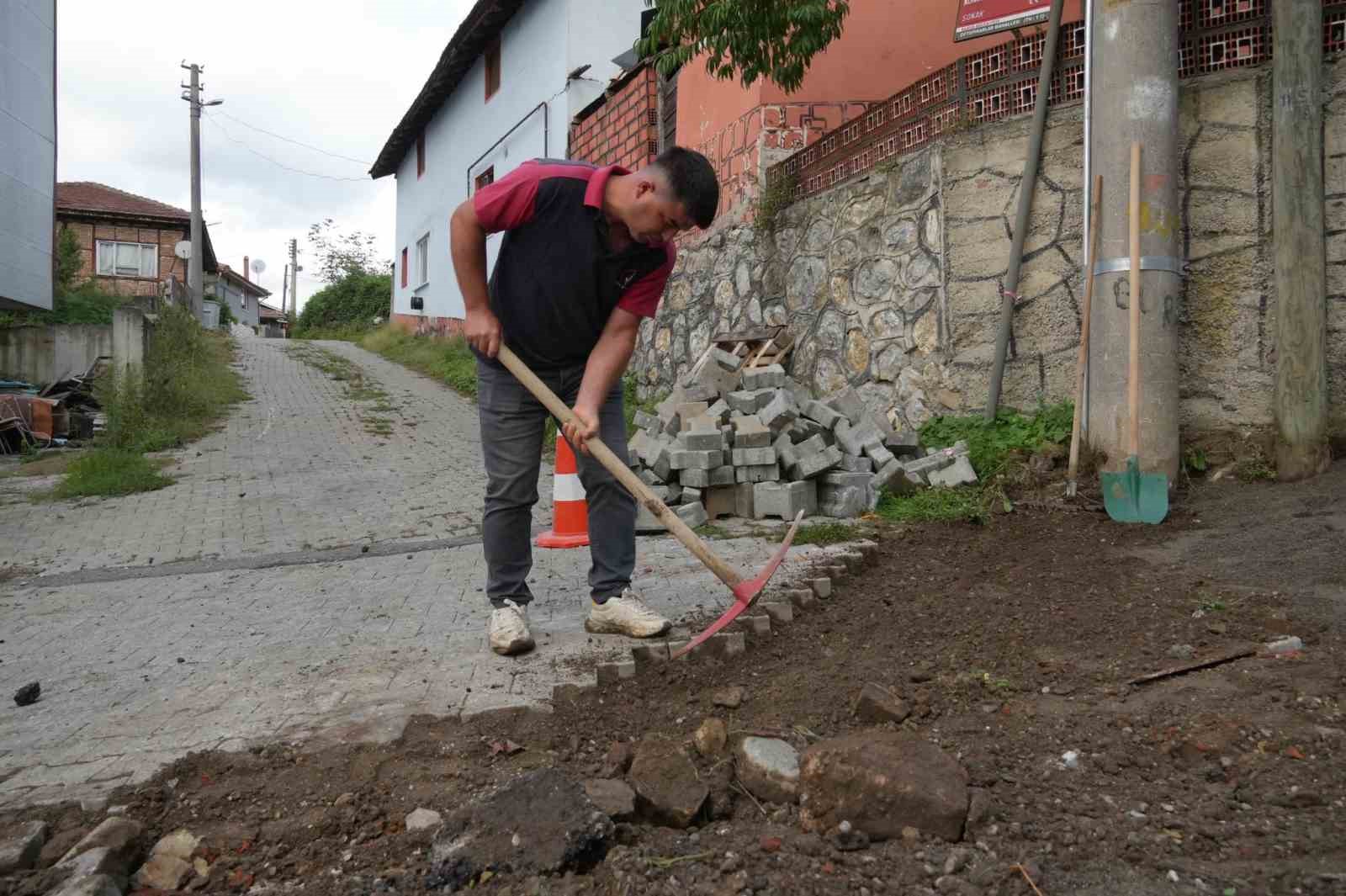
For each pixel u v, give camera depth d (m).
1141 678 2.69
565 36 13.95
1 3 14.20
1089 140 5.36
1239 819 1.93
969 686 2.72
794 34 6.72
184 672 3.31
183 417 11.34
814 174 8.02
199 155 26.22
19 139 14.90
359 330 31.34
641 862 1.86
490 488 3.33
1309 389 4.74
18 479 9.11
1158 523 4.55
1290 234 4.79
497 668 3.14
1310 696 2.45
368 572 5.00
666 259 3.10
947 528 5.02
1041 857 1.83
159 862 1.95
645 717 2.69
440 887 1.85
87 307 21.83
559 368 3.32
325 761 2.44
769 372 6.67
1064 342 5.84
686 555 4.86
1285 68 4.82
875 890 1.77
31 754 2.57
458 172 19.47
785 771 2.18
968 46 8.61
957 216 6.34
